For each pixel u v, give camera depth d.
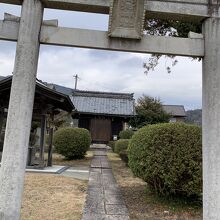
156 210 6.27
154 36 4.59
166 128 6.45
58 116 22.80
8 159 4.17
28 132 4.33
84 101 27.77
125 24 4.48
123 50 4.56
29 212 5.62
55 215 5.54
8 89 11.11
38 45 4.53
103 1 4.59
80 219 5.36
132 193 7.64
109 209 6.07
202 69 4.68
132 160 7.02
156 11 4.62
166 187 6.48
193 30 7.71
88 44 4.51
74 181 8.98
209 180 4.32
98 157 16.92
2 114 12.05
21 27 4.46
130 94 29.17
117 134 26.17
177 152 6.23
